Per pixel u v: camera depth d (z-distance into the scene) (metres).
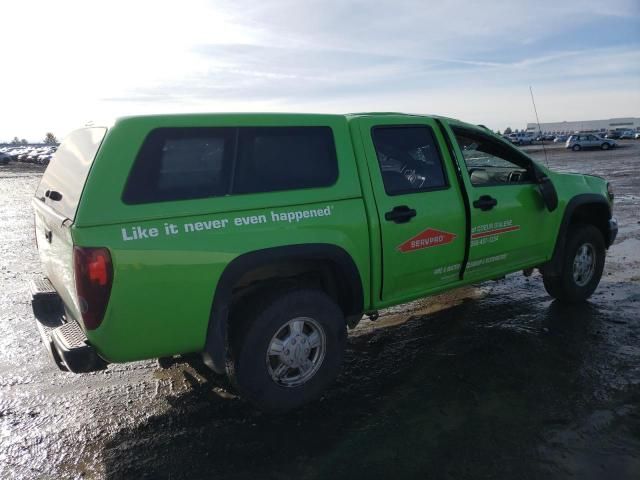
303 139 3.72
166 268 3.08
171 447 3.30
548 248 5.31
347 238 3.75
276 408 3.57
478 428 3.42
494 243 4.72
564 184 5.43
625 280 6.71
